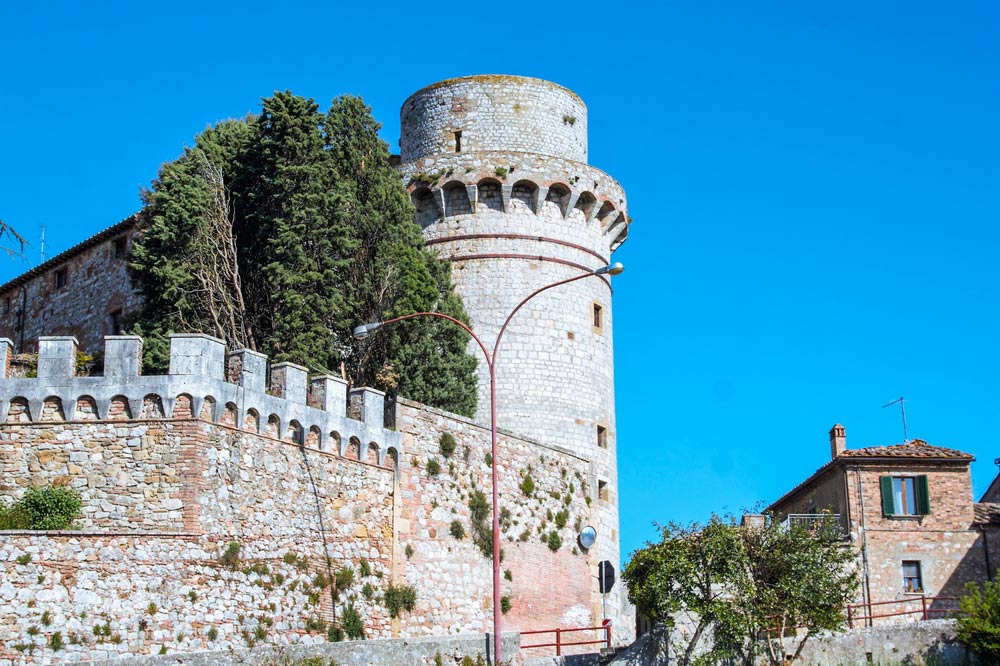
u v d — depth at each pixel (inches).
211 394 1434.5
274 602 1460.4
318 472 1573.6
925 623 1728.6
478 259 2329.0
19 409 1407.5
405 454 1722.4
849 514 2277.3
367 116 2132.1
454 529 1772.9
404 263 2038.6
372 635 1594.5
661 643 1544.0
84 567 1305.4
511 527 1894.7
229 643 1391.5
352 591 1582.2
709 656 1518.2
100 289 2442.2
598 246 2447.1
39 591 1272.1
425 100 2477.9
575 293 2369.6
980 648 1691.7
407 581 1675.7
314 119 2030.0
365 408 1670.8
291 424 1547.7
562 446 2261.3
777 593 1573.6
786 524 1873.8
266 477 1492.4
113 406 1413.6
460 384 2047.2
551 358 2303.2
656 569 1557.6
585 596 2032.5
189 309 1919.3
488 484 1862.7
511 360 2279.8
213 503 1411.2
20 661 1240.8
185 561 1369.3
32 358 1663.4
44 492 1368.1
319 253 1957.4
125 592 1321.4
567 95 2503.7
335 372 1926.7
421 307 2022.6
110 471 1391.5
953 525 2281.0
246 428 1477.6
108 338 1430.9
